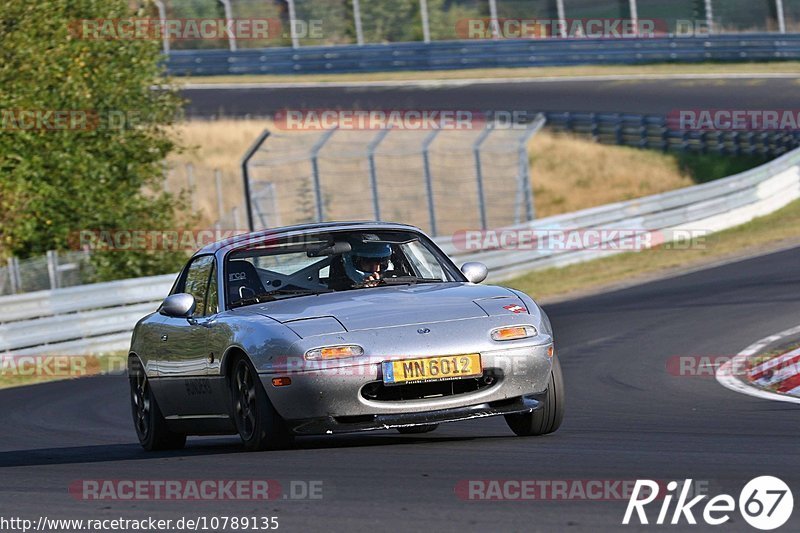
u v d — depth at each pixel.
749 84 108.50
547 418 20.45
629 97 109.69
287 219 92.00
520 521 13.37
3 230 61.72
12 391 42.84
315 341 18.62
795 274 52.41
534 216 86.19
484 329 19.12
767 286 49.56
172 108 68.81
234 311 20.92
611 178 98.00
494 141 96.38
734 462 16.66
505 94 114.06
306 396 18.45
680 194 71.75
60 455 24.28
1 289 53.47
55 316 49.81
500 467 17.03
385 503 14.81
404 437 22.25
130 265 66.25
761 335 36.97
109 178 65.56
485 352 18.86
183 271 23.95
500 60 125.12
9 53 61.53
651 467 16.50
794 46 115.19
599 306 50.53
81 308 50.72
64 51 63.16
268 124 108.06
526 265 64.62
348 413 18.44
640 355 35.47
